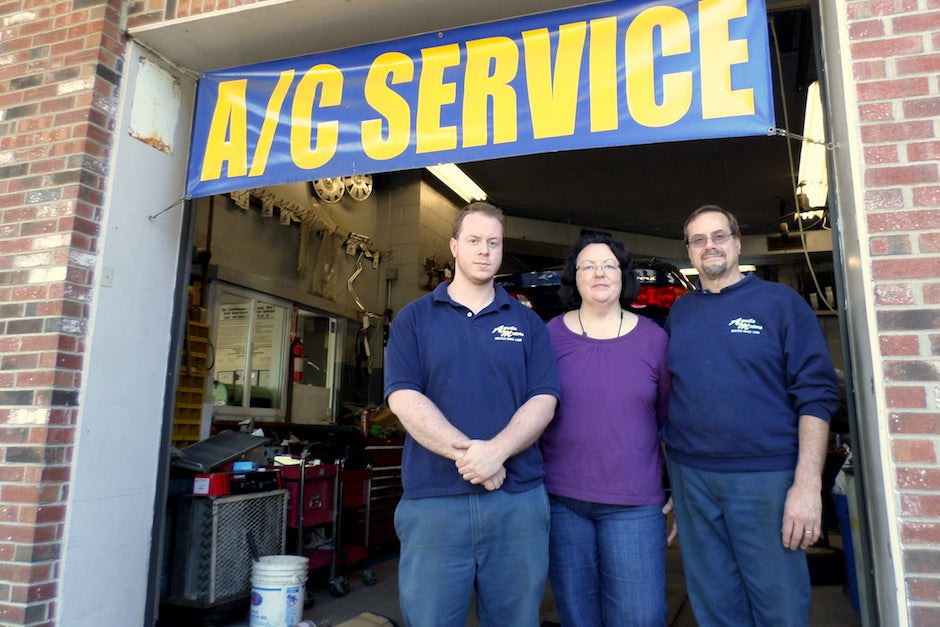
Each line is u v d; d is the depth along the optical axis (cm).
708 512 219
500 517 197
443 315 216
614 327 244
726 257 230
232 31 313
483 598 201
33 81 319
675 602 382
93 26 314
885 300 206
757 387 214
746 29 257
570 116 275
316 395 666
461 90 295
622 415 224
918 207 208
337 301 715
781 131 246
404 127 300
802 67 472
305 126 317
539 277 531
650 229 966
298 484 410
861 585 236
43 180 303
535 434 198
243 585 362
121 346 306
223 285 565
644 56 269
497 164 729
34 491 269
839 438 484
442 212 842
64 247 290
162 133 335
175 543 354
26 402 280
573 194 816
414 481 203
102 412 295
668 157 692
